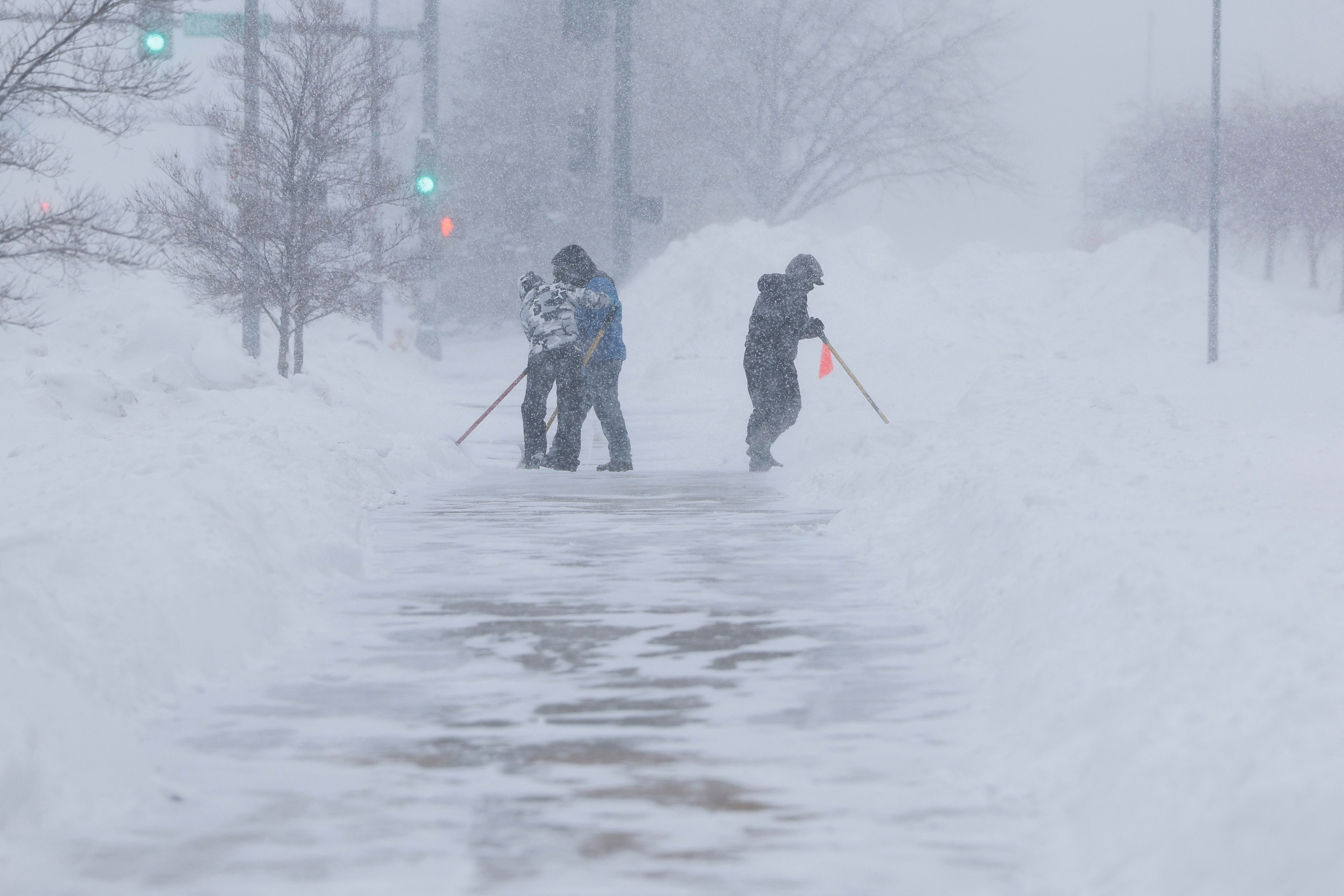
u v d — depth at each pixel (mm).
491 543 33188
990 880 12656
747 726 17719
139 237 43594
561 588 27234
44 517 23438
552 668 20844
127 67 41938
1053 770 15180
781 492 44188
